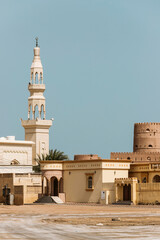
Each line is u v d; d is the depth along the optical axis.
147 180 110.25
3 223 61.94
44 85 163.50
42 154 146.25
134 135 146.62
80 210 86.62
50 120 159.88
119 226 57.88
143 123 144.50
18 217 71.69
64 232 51.44
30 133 159.00
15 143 144.62
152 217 70.75
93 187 108.31
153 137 143.25
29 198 113.44
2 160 142.25
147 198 100.44
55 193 117.19
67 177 113.50
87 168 109.94
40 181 117.06
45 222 63.19
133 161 130.50
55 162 114.06
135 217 70.88
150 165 109.56
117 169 108.62
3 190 114.75
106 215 74.75
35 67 164.00
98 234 49.56
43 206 100.94
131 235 48.69
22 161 145.75
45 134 159.38
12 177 113.50
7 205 108.50
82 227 56.66
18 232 51.44
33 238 46.22
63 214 77.06
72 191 112.25
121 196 106.06
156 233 50.53
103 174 106.94
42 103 162.25
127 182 103.38
